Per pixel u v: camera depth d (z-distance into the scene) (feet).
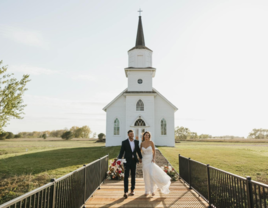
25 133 384.47
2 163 46.83
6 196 26.58
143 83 90.22
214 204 17.47
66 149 78.43
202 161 44.27
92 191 21.21
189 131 228.43
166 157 50.70
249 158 48.73
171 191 22.89
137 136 84.84
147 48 92.43
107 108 90.89
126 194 20.58
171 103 89.30
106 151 65.98
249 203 12.26
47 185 11.56
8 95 38.88
